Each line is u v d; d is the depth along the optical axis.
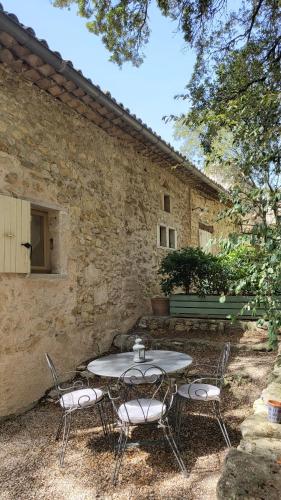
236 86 4.41
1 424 3.28
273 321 2.62
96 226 5.08
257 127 3.21
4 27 2.89
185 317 5.99
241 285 2.76
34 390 3.72
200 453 2.68
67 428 3.06
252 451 2.09
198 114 4.31
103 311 5.16
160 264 6.94
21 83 3.77
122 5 4.23
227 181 8.70
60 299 4.22
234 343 4.89
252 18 4.39
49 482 2.38
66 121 4.51
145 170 6.74
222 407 3.47
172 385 3.23
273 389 2.98
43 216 4.25
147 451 2.74
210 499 2.12
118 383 3.20
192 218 9.09
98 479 2.39
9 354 3.43
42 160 4.02
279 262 2.44
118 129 5.37
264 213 2.65
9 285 3.48
